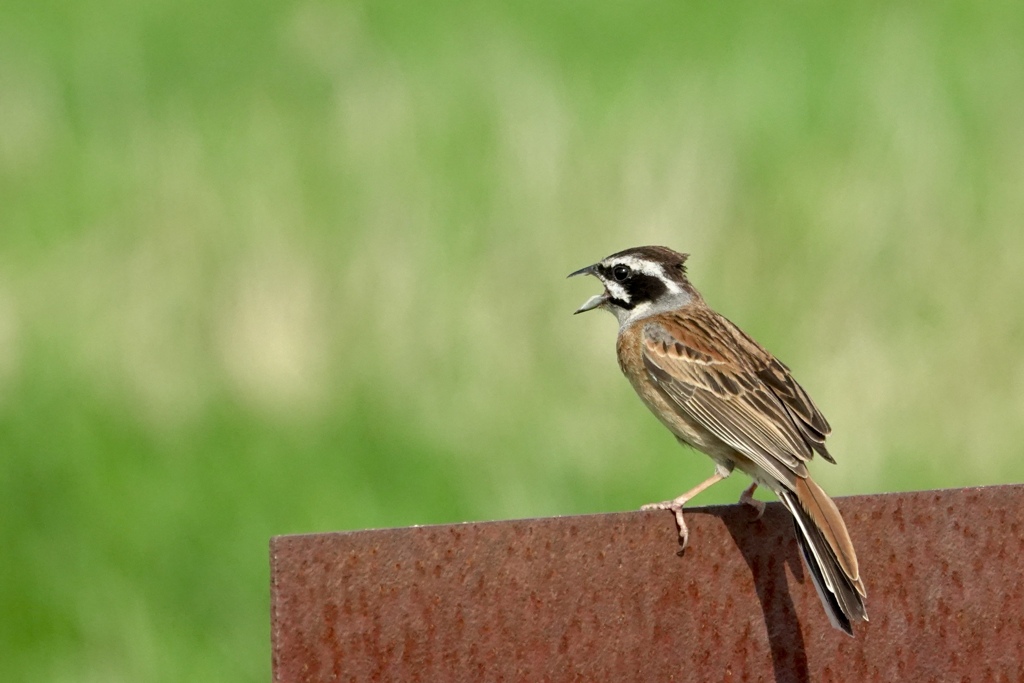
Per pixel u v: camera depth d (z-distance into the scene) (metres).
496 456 12.92
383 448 13.01
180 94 19.09
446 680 6.40
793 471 7.23
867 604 7.07
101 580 11.73
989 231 15.30
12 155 17.36
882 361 13.75
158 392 13.52
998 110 18.00
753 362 9.00
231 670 11.09
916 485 13.05
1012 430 13.23
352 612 6.27
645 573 6.73
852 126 17.27
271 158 16.75
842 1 22.59
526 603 6.53
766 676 6.90
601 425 13.23
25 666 11.01
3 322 14.25
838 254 14.87
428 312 14.20
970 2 22.22
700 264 14.71
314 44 20.58
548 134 16.27
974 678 7.20
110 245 15.30
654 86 18.27
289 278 14.59
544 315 14.19
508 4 22.66
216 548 12.05
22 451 12.92
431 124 17.23
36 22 22.25
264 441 13.05
